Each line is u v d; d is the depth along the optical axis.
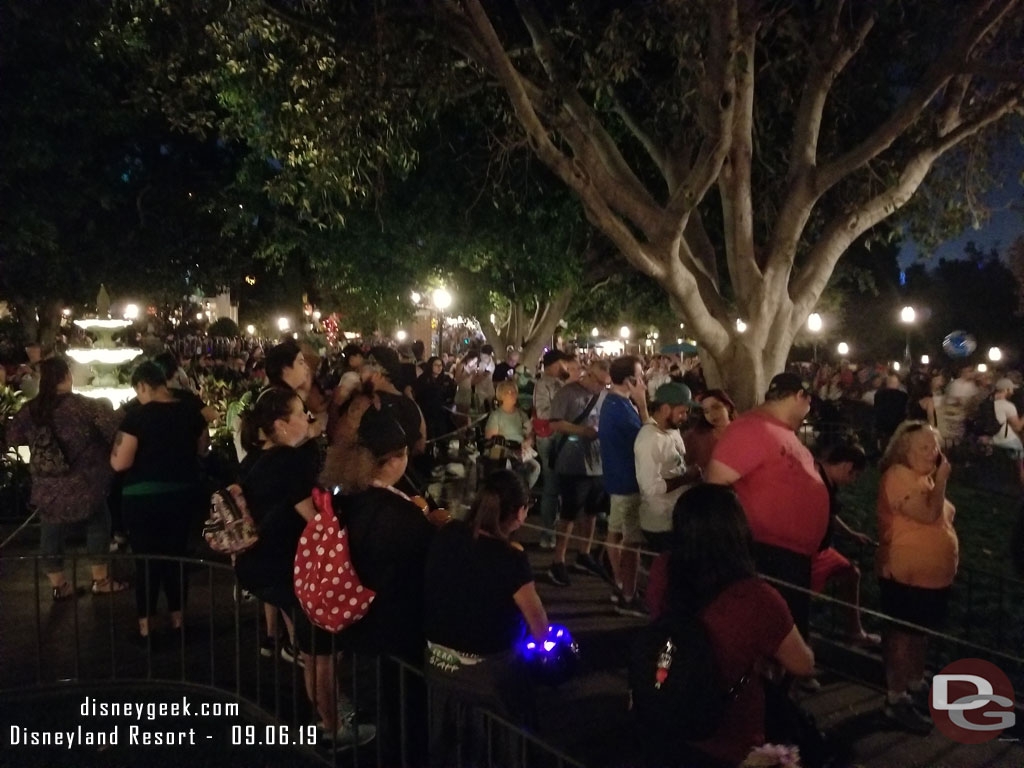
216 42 10.15
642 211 9.41
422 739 4.20
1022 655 6.37
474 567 3.68
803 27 10.50
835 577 6.13
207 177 23.20
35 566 5.37
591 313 26.67
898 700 5.07
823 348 47.12
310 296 33.28
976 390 17.11
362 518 3.97
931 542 5.06
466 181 15.44
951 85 10.53
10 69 17.19
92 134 19.41
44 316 23.33
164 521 6.13
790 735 3.07
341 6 9.88
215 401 13.55
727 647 2.87
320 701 4.61
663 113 11.34
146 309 29.69
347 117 10.23
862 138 13.26
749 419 4.82
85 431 6.93
